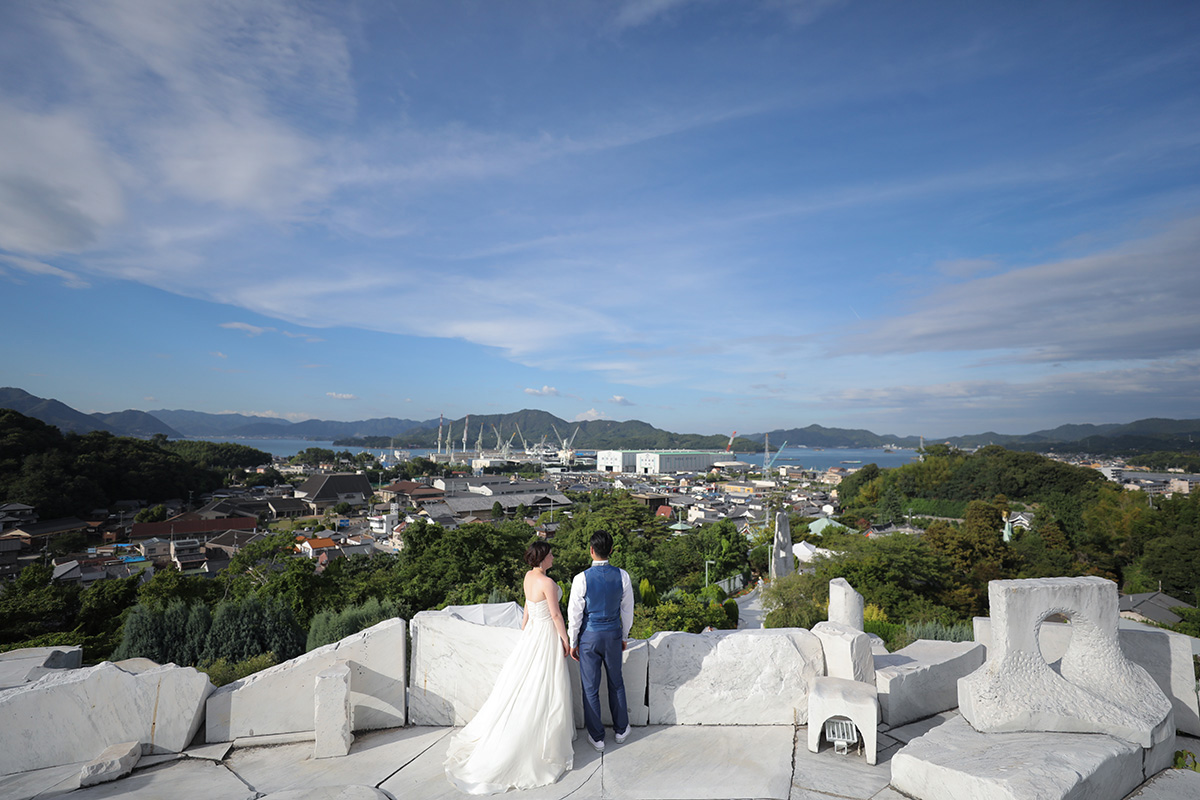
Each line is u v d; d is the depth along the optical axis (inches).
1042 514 4003.4
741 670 230.5
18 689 222.2
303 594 1390.3
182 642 918.4
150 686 226.7
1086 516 3735.2
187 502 6245.1
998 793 148.3
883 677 231.1
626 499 4274.1
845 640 225.9
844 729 202.8
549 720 194.1
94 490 5324.8
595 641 209.9
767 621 1491.1
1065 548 3270.2
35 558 3631.9
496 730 193.6
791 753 204.2
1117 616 201.2
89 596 1505.9
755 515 5620.1
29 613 1416.1
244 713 234.4
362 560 2223.2
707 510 5669.3
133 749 216.5
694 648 233.8
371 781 197.3
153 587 1418.6
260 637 939.3
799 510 6092.5
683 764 198.5
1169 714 190.5
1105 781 164.1
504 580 1664.6
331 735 215.0
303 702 239.1
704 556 2704.2
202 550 3887.8
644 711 230.1
